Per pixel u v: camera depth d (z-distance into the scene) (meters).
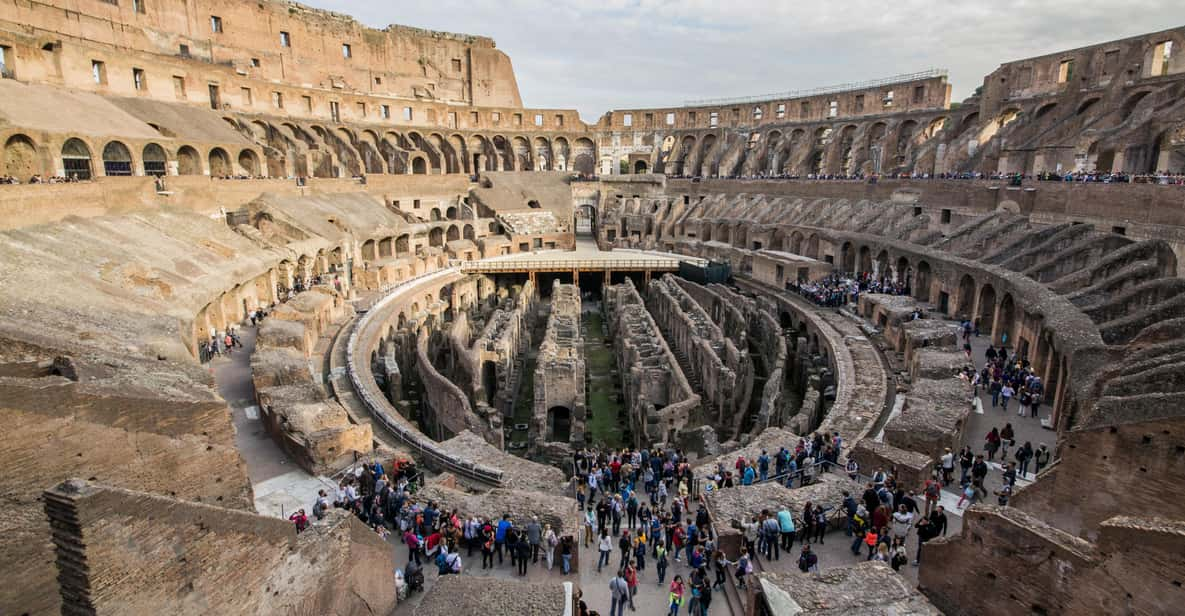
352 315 45.25
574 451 28.25
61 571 10.39
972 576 14.98
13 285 23.55
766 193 81.50
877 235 56.69
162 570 11.20
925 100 78.62
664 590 17.88
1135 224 36.31
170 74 61.16
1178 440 15.82
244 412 26.80
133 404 15.71
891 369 35.03
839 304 49.00
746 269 67.19
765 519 18.06
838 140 86.19
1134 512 16.75
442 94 101.06
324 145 74.19
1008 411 27.91
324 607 14.42
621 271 72.31
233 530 12.34
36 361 17.11
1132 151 46.88
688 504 21.89
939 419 23.75
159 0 65.69
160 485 16.27
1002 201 49.19
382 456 22.56
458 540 18.67
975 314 40.44
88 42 57.78
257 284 43.56
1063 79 61.66
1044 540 13.59
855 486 20.81
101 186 36.69
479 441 25.30
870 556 17.64
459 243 73.62
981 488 20.56
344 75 88.12
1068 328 26.84
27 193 30.45
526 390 43.25
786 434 25.59
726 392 33.12
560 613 13.89
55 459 14.26
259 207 51.66
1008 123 63.50
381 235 62.22
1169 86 47.06
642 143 104.75
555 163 104.38
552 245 83.62
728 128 98.88
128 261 31.34
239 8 74.69
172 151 50.91
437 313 53.03
